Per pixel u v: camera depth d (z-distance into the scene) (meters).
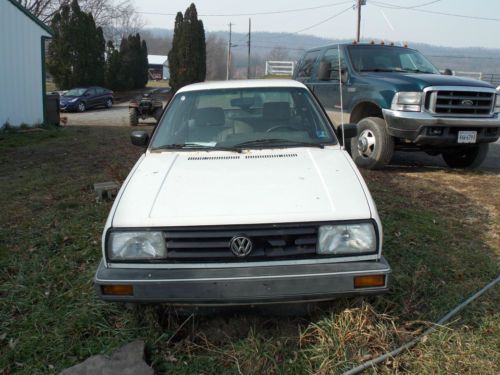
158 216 2.77
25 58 13.89
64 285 3.73
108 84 38.09
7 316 3.34
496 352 2.79
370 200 2.89
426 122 6.96
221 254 2.68
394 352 2.76
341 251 2.71
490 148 10.72
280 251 2.69
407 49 8.75
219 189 3.00
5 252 4.43
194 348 2.92
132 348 2.81
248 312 3.01
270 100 4.21
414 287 3.49
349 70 8.12
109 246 2.76
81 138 12.65
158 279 2.63
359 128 7.85
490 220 5.31
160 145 3.90
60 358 2.88
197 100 4.25
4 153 10.07
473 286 3.63
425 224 5.02
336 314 2.99
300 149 3.69
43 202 6.12
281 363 2.75
